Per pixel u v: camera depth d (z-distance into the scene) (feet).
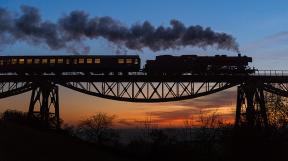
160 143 141.28
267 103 213.66
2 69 234.38
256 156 143.13
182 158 134.10
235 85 229.86
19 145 88.69
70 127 245.04
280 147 143.95
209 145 149.38
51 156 85.15
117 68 228.84
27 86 231.09
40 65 232.32
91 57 230.89
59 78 231.09
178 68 229.25
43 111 225.76
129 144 179.22
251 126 158.40
